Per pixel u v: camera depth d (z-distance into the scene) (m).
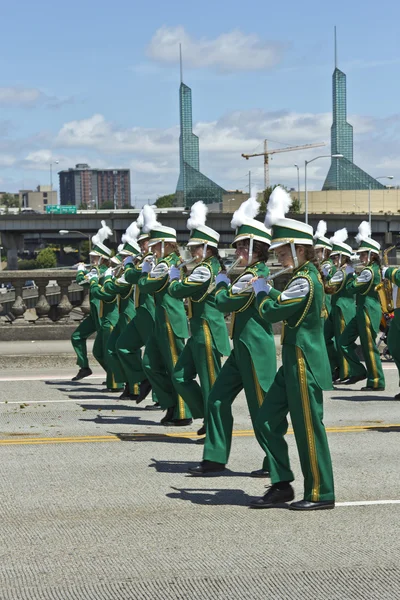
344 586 6.65
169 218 115.44
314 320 8.39
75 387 16.91
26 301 31.22
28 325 21.97
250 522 8.23
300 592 6.53
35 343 21.38
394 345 15.45
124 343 14.51
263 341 9.59
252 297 9.46
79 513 8.55
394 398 15.77
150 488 9.49
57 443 11.79
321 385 8.41
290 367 8.44
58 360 19.69
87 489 9.45
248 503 8.90
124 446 11.60
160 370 12.85
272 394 8.70
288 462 8.80
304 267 8.47
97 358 16.30
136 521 8.27
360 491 9.35
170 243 12.76
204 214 11.32
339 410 14.53
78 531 7.97
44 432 12.52
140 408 14.55
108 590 6.55
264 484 9.66
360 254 17.03
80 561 7.16
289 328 8.45
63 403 15.05
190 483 9.70
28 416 13.81
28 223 132.12
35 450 11.37
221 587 6.62
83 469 10.35
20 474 10.12
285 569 6.99
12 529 8.04
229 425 9.97
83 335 17.38
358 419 13.66
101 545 7.57
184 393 11.55
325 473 8.59
